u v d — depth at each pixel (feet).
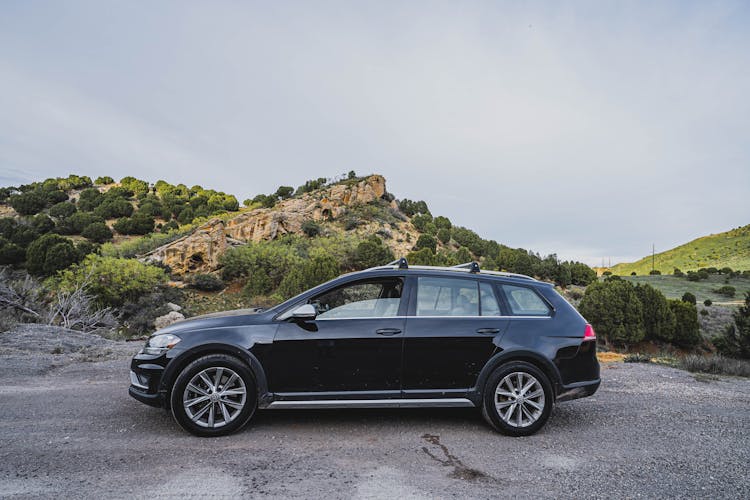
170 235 161.89
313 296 12.90
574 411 15.33
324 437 11.92
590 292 89.25
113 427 12.38
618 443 11.98
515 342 12.78
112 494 8.24
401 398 12.37
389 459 10.43
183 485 8.70
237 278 122.83
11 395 15.71
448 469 9.90
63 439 11.34
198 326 12.41
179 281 114.52
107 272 91.56
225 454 10.50
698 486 9.21
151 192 292.40
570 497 8.59
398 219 234.17
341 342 12.29
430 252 133.08
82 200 235.40
